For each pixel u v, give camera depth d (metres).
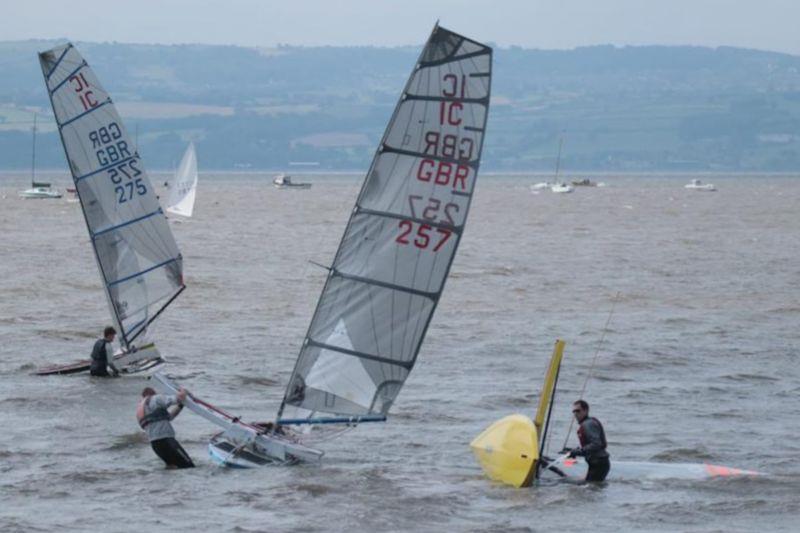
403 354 100.56
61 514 87.19
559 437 115.31
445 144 99.50
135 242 143.25
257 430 100.31
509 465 96.19
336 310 100.12
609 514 89.44
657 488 96.44
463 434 114.50
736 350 164.75
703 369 151.00
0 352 154.50
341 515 87.81
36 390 130.00
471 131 99.62
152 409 98.81
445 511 89.38
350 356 100.31
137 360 140.12
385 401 100.62
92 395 127.62
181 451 99.12
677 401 131.50
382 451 107.50
